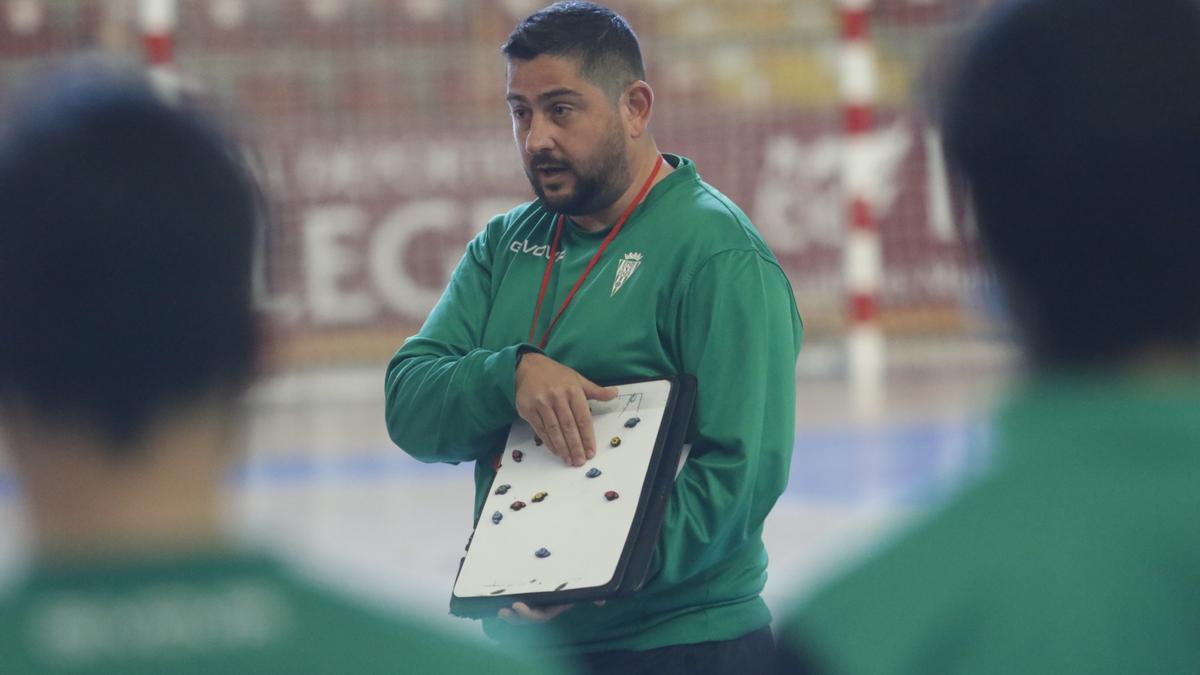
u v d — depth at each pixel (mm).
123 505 3600
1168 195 3955
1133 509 3873
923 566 4000
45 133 3584
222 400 3643
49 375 3500
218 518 3650
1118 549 3852
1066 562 3861
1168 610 3809
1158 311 4012
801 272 42812
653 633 10852
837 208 42812
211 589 3424
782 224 42938
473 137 41969
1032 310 4125
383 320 41375
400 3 41844
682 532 10266
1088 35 4012
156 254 3541
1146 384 4023
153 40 38781
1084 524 3887
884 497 26141
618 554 9938
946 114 4215
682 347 10891
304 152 41469
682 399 10508
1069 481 3938
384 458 32219
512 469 10758
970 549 3969
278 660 3418
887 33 42219
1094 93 3973
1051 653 3822
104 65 3941
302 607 3471
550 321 11445
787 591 19312
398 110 41781
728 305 10711
